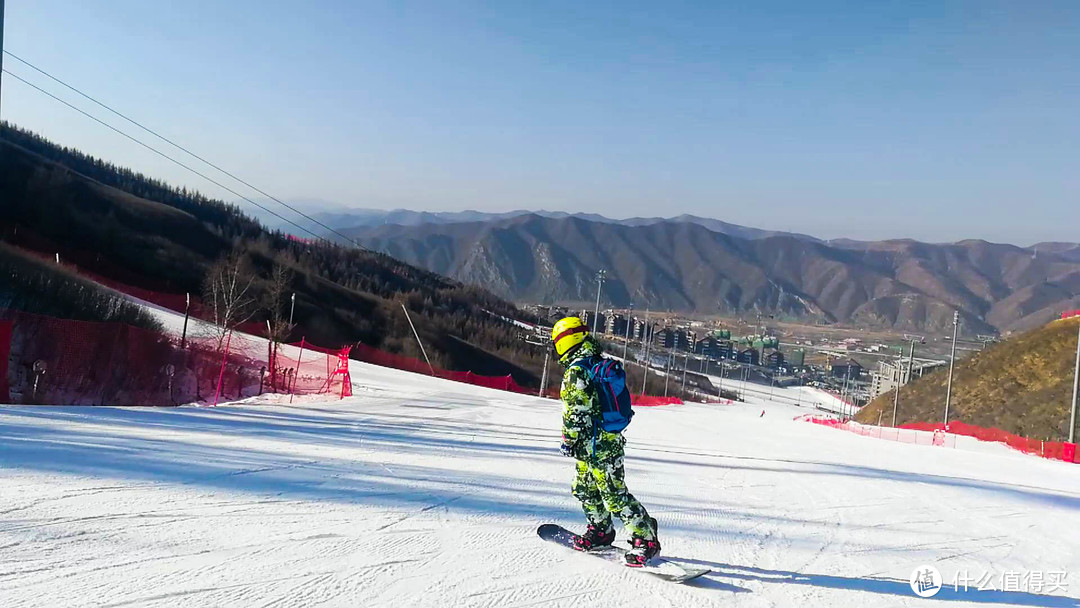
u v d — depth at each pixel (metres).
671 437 17.31
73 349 20.12
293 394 26.41
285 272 87.56
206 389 23.80
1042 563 5.29
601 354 4.38
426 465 7.99
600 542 4.48
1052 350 52.50
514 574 3.92
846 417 97.38
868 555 5.15
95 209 89.06
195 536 4.10
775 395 168.62
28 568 3.32
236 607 3.03
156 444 7.82
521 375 93.00
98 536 3.93
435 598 3.41
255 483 5.90
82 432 8.29
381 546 4.23
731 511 6.67
